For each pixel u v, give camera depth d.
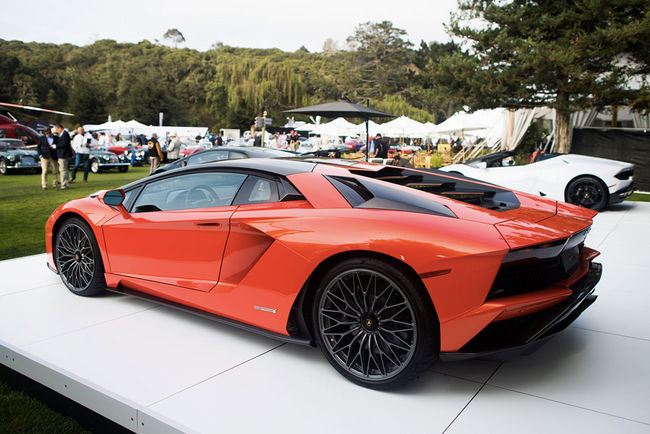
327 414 1.92
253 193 2.56
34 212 7.47
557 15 11.91
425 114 86.88
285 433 1.79
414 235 1.95
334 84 104.56
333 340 2.20
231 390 2.10
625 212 7.45
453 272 1.87
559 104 11.78
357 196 2.34
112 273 3.12
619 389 2.09
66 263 3.40
